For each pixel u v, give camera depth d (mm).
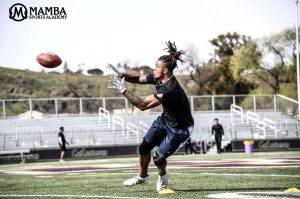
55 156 33219
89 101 45562
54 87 96875
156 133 8695
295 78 75812
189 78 84625
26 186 11531
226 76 83250
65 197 8648
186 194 8602
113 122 41344
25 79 98000
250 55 78188
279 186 9641
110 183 11477
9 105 69625
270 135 41969
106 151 34656
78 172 16719
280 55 76312
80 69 99812
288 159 20672
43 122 42062
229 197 8000
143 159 8977
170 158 26562
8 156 31281
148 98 8367
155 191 9188
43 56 8320
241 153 32062
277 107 46219
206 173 13805
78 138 39406
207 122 43812
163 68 8422
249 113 42406
